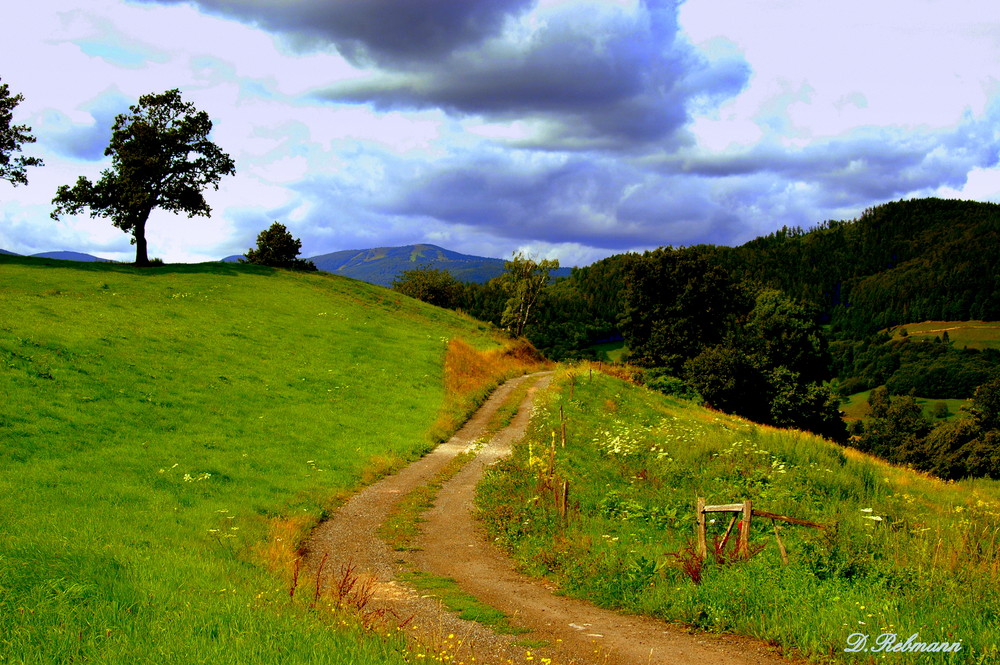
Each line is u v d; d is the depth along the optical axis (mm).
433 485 23359
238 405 29734
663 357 66375
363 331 53750
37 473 18141
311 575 13398
